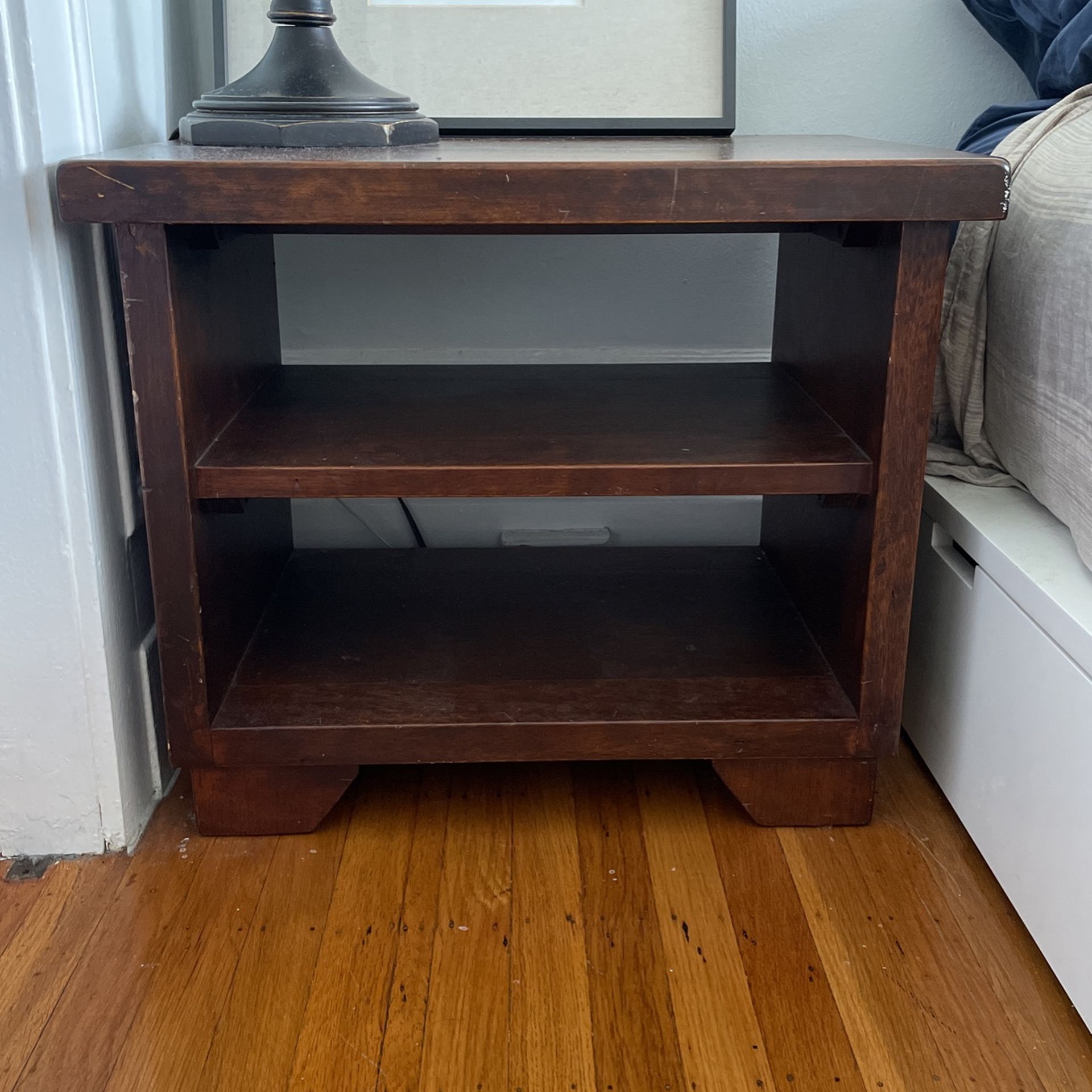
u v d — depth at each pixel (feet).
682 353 4.21
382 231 3.01
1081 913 2.38
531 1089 2.31
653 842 3.13
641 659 3.32
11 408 2.61
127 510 3.01
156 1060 2.37
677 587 3.85
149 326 2.54
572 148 2.92
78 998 2.54
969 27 3.88
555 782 3.43
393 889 2.93
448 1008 2.52
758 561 4.09
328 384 3.60
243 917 2.81
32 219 2.49
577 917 2.82
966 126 3.99
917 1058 2.39
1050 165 2.88
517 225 2.75
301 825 3.13
